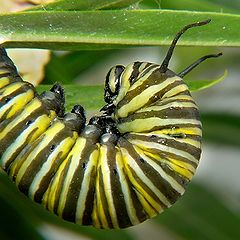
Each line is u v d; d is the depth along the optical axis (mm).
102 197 91
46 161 90
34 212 117
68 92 104
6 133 91
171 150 91
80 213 91
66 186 90
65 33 96
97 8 98
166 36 97
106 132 93
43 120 91
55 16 95
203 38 98
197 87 104
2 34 95
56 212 92
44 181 90
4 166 92
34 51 108
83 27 96
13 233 117
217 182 175
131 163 91
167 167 90
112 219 91
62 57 121
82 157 91
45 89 104
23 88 92
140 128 92
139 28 96
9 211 116
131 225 92
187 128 91
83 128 93
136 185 91
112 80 96
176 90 92
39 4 98
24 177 91
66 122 92
